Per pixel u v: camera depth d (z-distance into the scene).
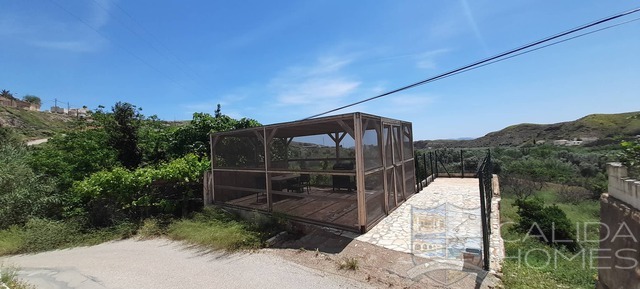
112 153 8.72
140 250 5.15
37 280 3.97
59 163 7.80
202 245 5.18
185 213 7.23
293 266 4.07
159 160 9.43
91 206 6.87
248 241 5.05
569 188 14.08
